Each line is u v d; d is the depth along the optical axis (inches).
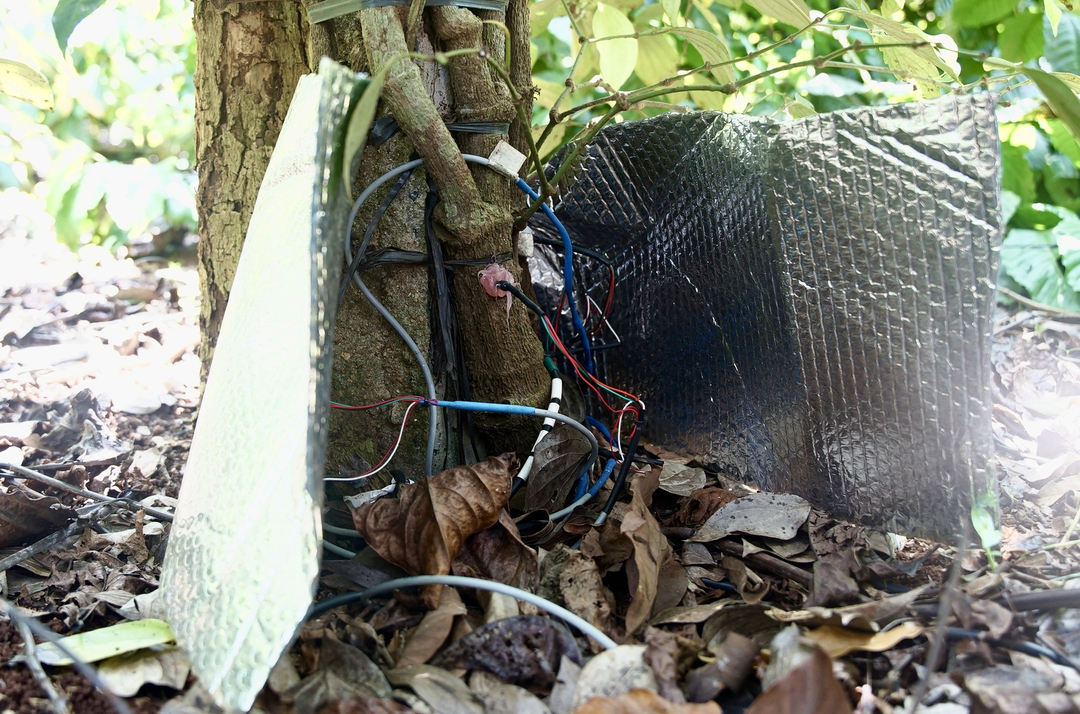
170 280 145.2
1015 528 70.4
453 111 66.6
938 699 47.6
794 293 68.0
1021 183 132.4
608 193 84.1
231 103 80.5
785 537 65.2
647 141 80.0
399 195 65.9
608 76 89.0
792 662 45.9
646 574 57.1
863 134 61.7
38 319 123.1
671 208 80.9
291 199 57.1
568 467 68.1
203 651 48.3
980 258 57.6
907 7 149.3
